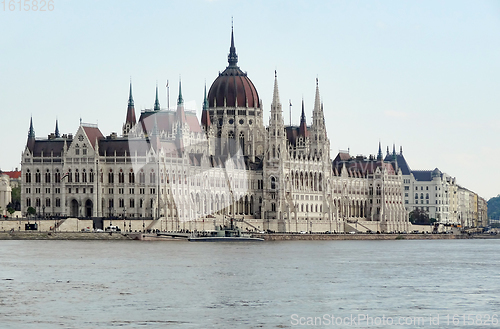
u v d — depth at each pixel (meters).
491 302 183.25
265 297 186.75
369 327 156.38
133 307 172.38
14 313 165.50
